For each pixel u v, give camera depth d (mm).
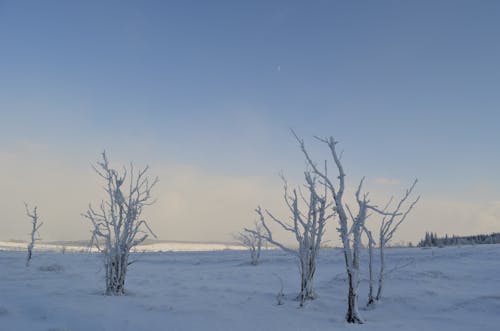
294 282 16484
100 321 7184
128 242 11781
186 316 7891
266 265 28859
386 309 9906
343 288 13133
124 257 11656
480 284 13945
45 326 6859
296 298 11094
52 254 40531
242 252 49188
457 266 20969
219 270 24078
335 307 10016
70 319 7402
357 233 8531
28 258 24484
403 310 9758
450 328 7430
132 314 7883
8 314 7914
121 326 6902
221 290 12766
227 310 8734
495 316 8570
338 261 28125
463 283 14164
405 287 13055
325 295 11828
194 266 30156
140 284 14773
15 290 11477
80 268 22953
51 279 15477
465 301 10047
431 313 9234
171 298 10422
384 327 7453
